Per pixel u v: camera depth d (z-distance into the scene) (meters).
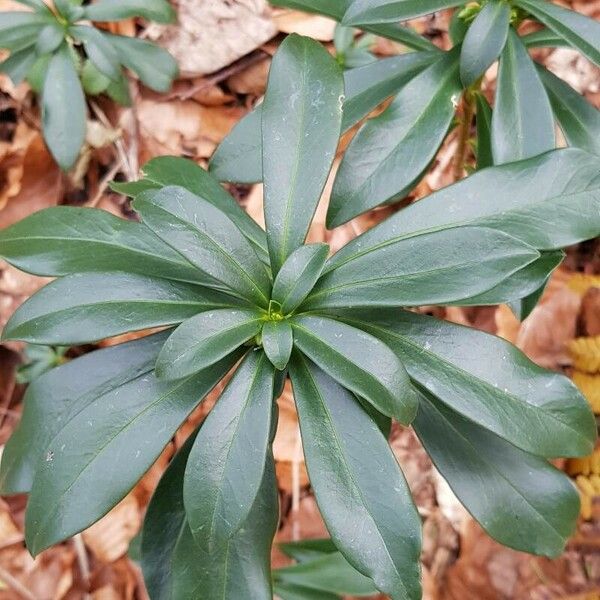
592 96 0.46
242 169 0.26
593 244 0.44
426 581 0.41
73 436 0.19
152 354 0.22
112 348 0.22
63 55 0.40
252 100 0.49
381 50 0.46
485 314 0.44
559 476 0.21
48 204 0.47
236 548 0.21
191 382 0.20
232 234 0.19
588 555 0.37
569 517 0.21
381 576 0.17
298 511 0.42
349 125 0.26
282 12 0.47
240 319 0.19
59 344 0.19
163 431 0.19
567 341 0.41
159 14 0.40
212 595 0.21
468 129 0.32
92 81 0.45
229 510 0.18
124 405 0.19
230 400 0.18
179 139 0.48
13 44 0.39
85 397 0.21
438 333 0.20
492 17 0.23
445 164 0.46
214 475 0.18
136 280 0.20
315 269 0.19
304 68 0.21
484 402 0.19
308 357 0.20
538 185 0.20
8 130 0.46
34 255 0.21
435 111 0.25
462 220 0.20
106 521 0.43
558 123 0.27
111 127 0.48
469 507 0.21
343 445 0.18
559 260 0.19
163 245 0.22
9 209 0.46
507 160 0.24
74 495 0.19
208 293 0.21
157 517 0.22
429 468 0.43
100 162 0.48
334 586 0.31
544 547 0.21
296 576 0.31
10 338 0.20
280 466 0.43
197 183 0.24
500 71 0.25
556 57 0.47
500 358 0.19
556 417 0.19
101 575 0.42
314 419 0.19
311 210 0.20
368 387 0.17
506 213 0.20
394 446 0.43
